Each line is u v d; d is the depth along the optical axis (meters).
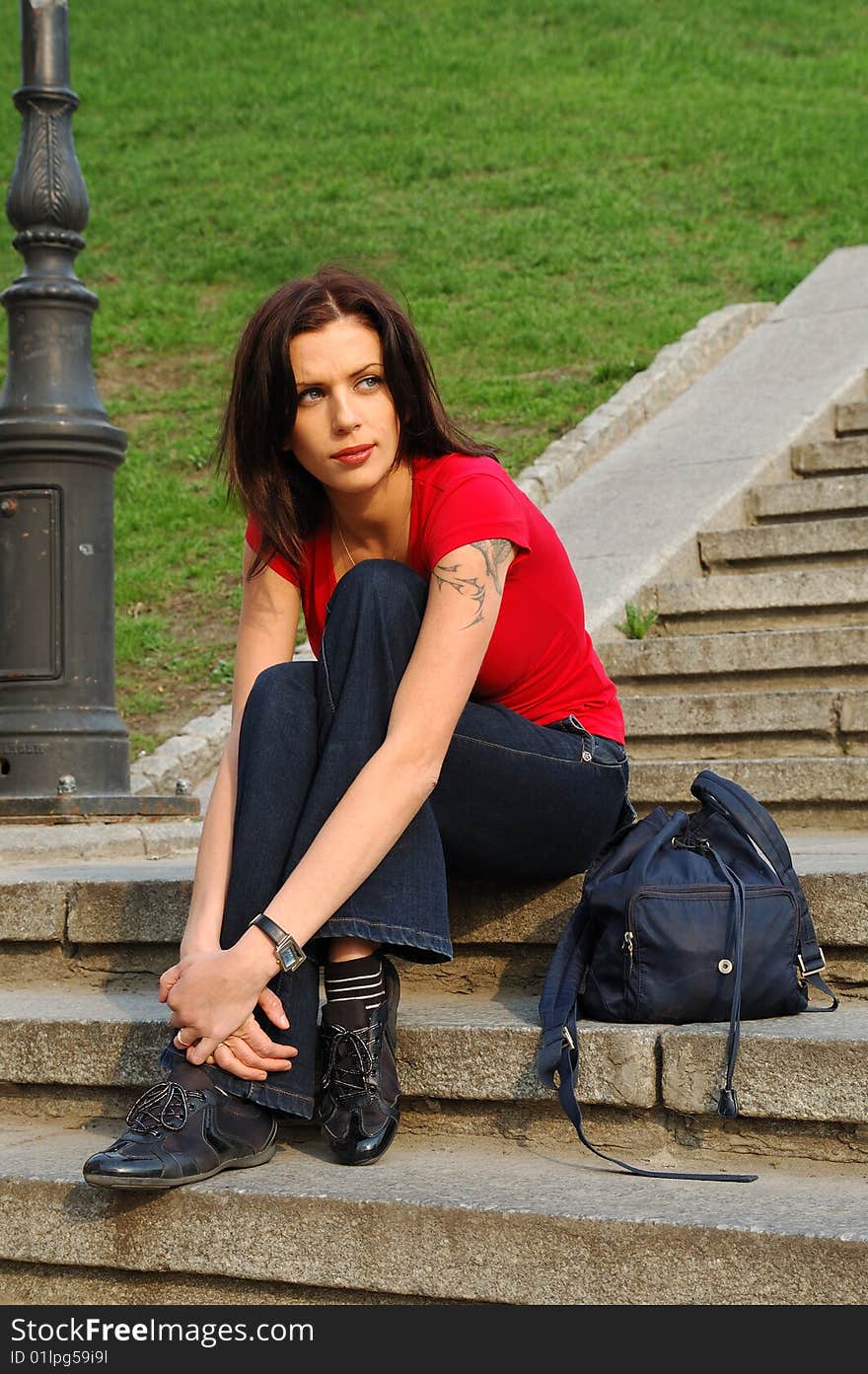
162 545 8.12
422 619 2.45
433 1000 2.84
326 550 2.73
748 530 6.18
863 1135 2.26
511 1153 2.44
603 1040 2.38
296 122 16.88
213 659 6.91
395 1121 2.40
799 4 20.78
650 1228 2.03
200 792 5.64
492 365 9.99
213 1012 2.26
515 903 2.87
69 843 4.50
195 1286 2.29
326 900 2.28
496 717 2.57
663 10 20.47
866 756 4.56
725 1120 2.35
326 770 2.37
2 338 11.73
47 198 5.04
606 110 16.52
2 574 5.01
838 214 13.01
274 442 2.56
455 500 2.50
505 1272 2.09
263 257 12.92
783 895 2.45
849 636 4.93
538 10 20.36
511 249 12.58
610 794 2.71
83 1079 2.74
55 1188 2.35
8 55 20.08
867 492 6.42
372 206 14.12
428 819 2.44
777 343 9.13
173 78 18.84
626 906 2.44
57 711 4.96
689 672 5.17
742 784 4.18
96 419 5.05
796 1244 1.95
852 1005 2.61
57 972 3.22
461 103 16.97
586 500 7.01
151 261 13.26
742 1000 2.40
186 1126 2.25
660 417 8.28
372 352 2.48
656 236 12.78
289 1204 2.20
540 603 2.63
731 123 15.79
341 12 20.92
